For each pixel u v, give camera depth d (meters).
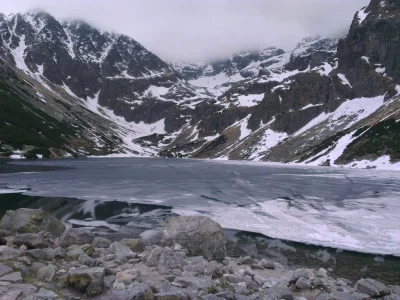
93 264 13.41
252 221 28.61
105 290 10.39
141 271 13.23
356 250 20.69
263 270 15.53
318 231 25.30
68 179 62.94
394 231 25.22
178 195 43.94
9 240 15.95
